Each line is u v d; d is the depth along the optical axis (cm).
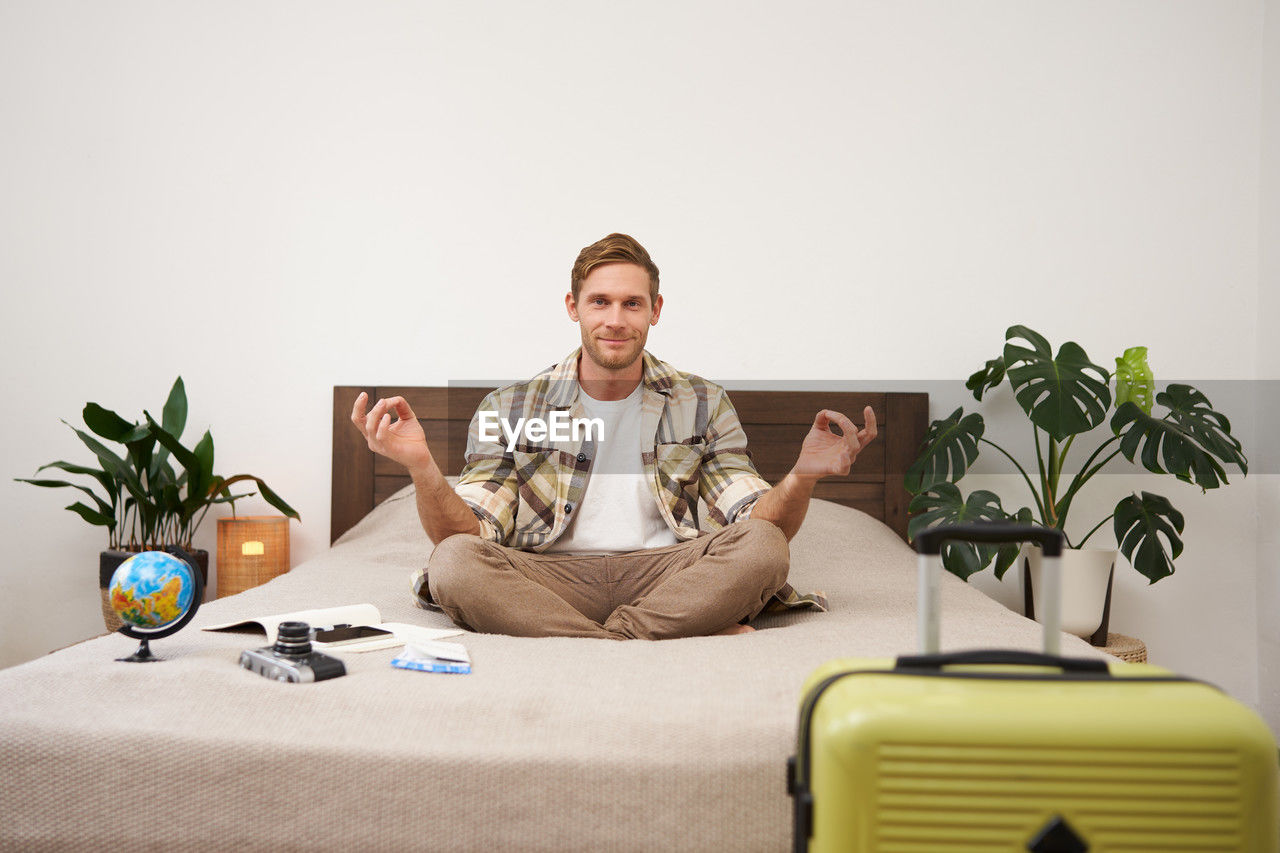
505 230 259
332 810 98
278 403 261
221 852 98
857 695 82
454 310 259
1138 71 256
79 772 99
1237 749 78
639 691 111
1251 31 254
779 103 257
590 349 174
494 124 259
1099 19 256
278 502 238
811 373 257
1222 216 255
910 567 208
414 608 168
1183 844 78
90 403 219
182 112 262
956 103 257
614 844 97
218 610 159
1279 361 245
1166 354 255
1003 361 228
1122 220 255
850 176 257
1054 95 256
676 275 258
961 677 84
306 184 261
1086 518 254
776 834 97
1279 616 245
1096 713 79
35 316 262
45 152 262
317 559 216
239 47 262
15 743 100
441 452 257
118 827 98
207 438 238
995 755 78
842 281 257
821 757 81
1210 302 255
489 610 148
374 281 260
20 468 261
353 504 257
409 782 98
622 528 178
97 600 260
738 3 258
